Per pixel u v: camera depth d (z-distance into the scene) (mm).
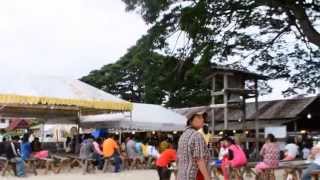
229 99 27484
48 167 21562
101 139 25109
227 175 15109
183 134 7070
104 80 58688
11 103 21672
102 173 21625
